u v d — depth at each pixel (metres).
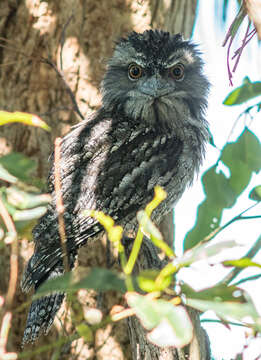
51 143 6.05
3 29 6.25
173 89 5.46
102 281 1.71
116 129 5.49
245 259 2.01
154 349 3.73
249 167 2.72
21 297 5.77
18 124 6.07
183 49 5.62
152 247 4.44
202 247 1.89
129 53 5.61
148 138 5.49
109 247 5.68
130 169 5.35
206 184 2.72
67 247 5.20
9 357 2.14
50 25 6.22
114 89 5.68
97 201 5.27
